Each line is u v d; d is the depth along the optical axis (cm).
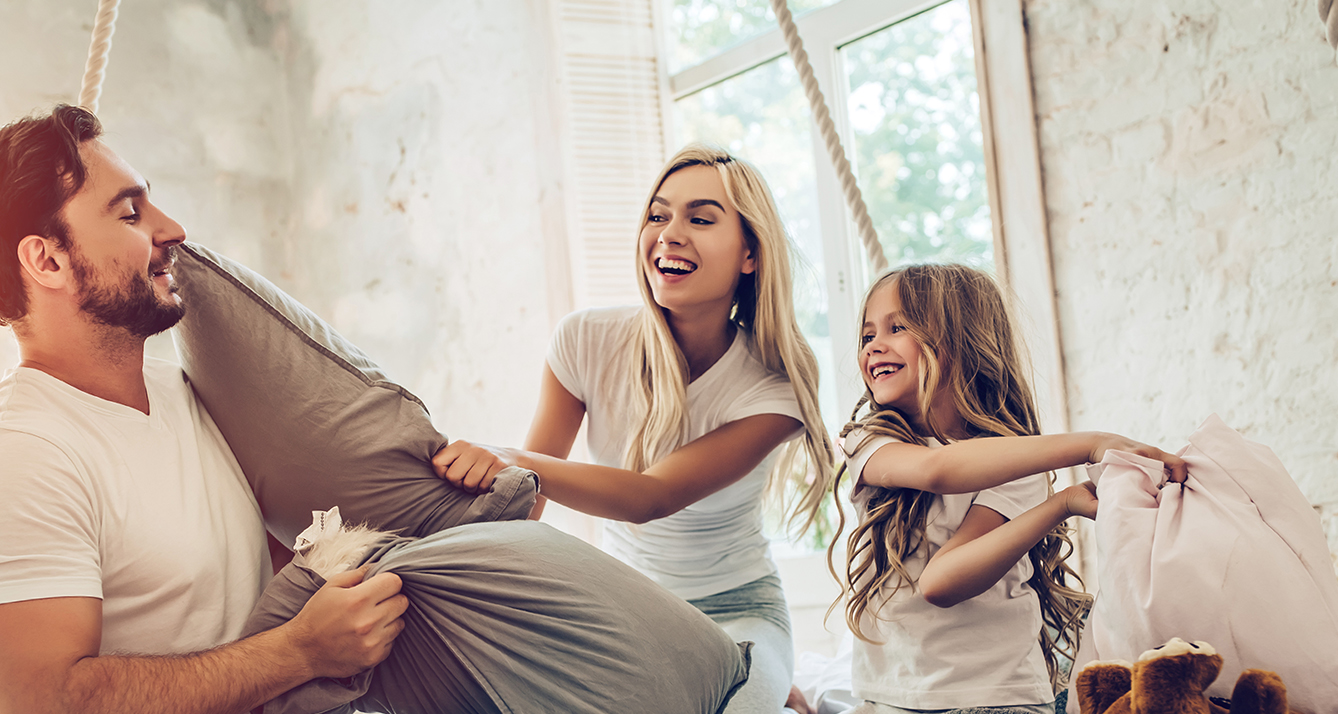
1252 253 204
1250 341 205
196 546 114
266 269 392
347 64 376
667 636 114
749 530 197
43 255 108
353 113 374
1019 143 235
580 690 107
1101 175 224
